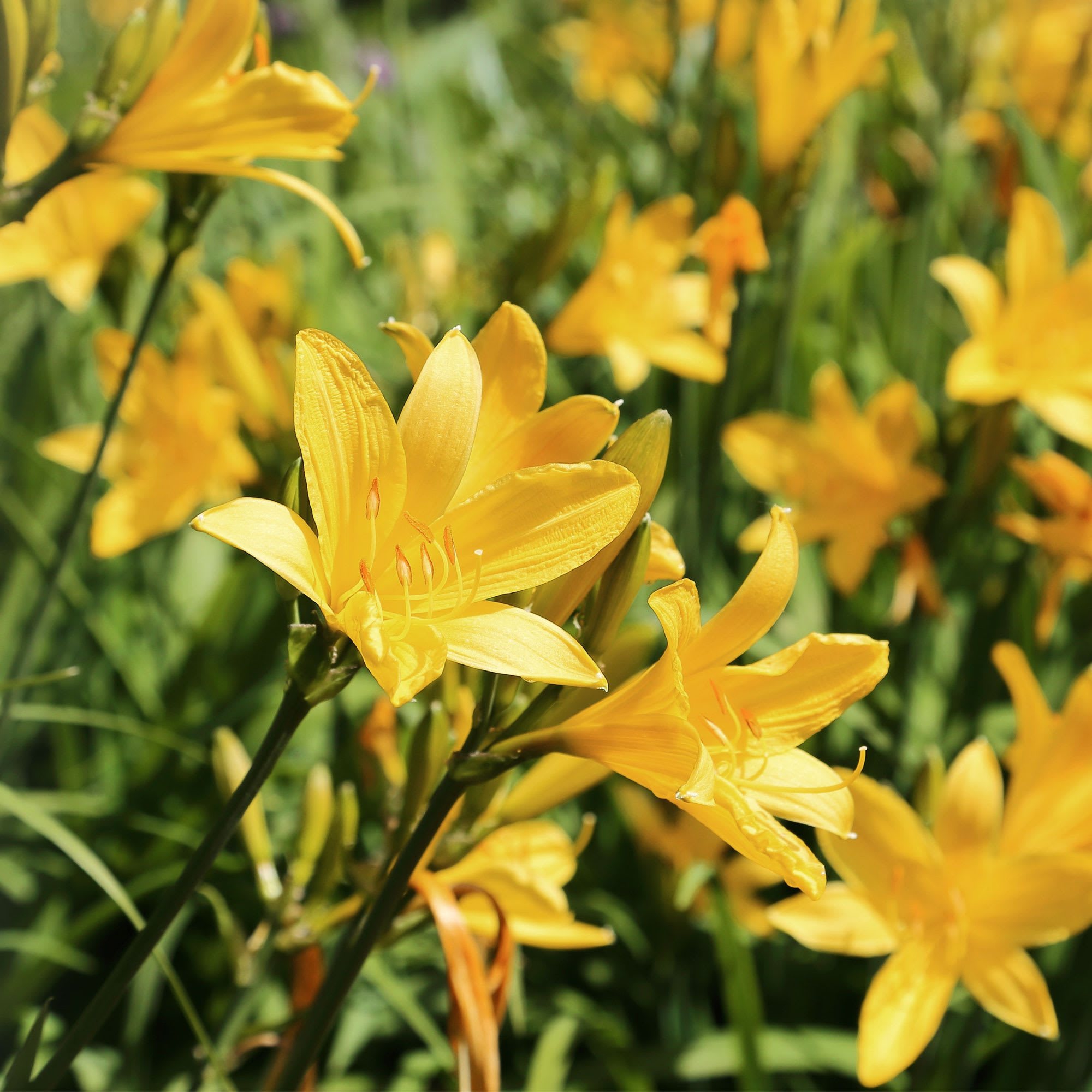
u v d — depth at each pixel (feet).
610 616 1.82
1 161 1.92
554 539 1.79
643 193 3.68
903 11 4.07
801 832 2.55
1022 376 2.43
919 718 2.70
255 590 2.72
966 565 2.69
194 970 2.51
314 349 1.77
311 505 1.77
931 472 2.47
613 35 4.09
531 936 2.03
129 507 2.50
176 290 2.71
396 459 1.79
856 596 2.71
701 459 2.71
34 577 2.63
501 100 5.00
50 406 2.82
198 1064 2.03
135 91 1.96
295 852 2.03
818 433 2.56
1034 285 2.46
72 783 2.57
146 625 2.77
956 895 2.12
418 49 5.48
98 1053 2.40
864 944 2.13
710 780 1.77
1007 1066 2.44
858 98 3.50
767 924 2.44
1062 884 2.11
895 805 2.13
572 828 2.62
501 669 1.76
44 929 2.44
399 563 1.78
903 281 3.05
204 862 1.77
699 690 1.84
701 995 2.55
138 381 2.49
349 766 2.43
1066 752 2.12
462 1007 1.87
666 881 2.43
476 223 4.09
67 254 2.40
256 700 2.50
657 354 2.59
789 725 1.85
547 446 1.82
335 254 3.17
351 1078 2.42
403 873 1.82
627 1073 2.33
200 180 2.10
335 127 2.01
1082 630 2.58
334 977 1.84
